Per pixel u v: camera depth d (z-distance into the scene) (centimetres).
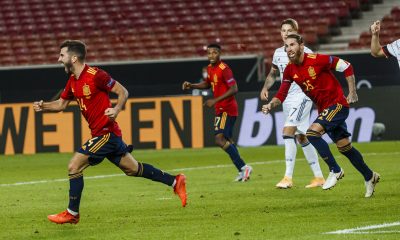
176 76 6931
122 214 2608
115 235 2164
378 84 6028
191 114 6072
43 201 3075
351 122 6000
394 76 6016
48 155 6000
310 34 7950
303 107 3228
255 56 6675
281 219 2375
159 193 3228
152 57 8119
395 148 5428
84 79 2314
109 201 2986
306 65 2727
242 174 3625
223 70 3622
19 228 2355
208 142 6062
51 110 2444
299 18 8231
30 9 8950
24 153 6209
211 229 2223
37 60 8375
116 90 2314
